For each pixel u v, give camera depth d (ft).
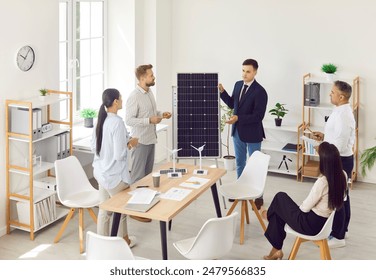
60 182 19.36
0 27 19.11
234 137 23.62
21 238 20.03
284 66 26.91
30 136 19.30
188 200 17.19
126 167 18.24
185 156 22.99
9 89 19.80
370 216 22.48
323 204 16.58
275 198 17.78
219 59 28.12
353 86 25.12
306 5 25.94
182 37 28.58
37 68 20.93
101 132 17.93
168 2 28.12
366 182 26.37
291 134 27.48
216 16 27.71
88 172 26.23
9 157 20.11
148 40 27.55
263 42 27.09
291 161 27.50
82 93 26.40
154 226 21.17
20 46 20.02
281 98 27.30
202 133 22.93
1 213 20.12
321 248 17.10
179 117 22.79
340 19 25.44
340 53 25.72
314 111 26.66
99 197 18.79
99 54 27.12
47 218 20.53
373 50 25.13
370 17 24.90
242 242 19.86
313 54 26.25
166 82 28.76
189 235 20.54
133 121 21.03
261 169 20.33
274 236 17.97
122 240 14.28
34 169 20.33
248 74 22.79
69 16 24.90
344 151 19.75
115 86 27.63
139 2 26.94
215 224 15.10
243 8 27.14
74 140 23.77
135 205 16.63
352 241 20.22
